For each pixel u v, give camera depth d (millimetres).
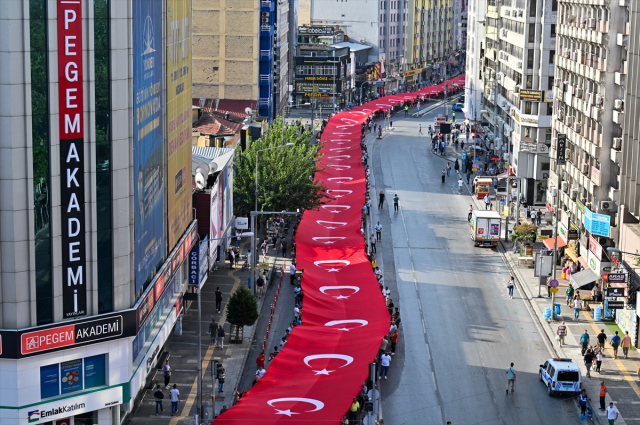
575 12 96062
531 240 98312
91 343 50750
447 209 120625
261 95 151000
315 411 52156
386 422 57188
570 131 95062
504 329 75125
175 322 68938
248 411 52062
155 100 59156
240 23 145500
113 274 51688
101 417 52094
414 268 92750
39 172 48188
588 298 81938
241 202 97625
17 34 46438
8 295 48344
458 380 64438
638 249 71812
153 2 58062
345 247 87938
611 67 81688
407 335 73375
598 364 65500
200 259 74375
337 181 120688
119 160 51094
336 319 67250
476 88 180250
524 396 61844
